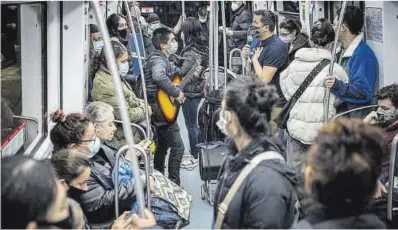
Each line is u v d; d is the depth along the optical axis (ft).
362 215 5.06
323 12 20.24
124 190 9.74
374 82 14.74
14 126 11.20
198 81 19.17
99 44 17.29
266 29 15.23
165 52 16.06
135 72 19.02
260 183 6.32
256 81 6.69
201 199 16.48
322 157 5.03
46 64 12.97
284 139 15.01
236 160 6.63
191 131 19.66
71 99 13.79
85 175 8.72
